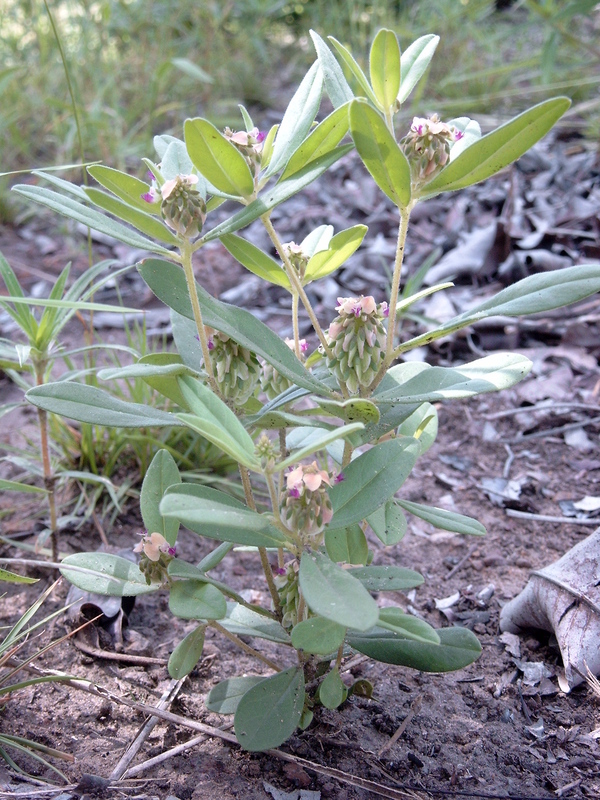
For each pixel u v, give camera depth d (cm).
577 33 75
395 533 19
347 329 18
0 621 25
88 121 54
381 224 51
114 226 18
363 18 80
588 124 59
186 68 59
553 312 40
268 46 86
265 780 19
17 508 30
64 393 18
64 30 71
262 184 18
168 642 24
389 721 21
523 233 45
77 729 21
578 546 23
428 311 42
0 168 57
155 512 19
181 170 19
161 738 21
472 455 34
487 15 81
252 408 21
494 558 28
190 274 18
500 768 20
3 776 19
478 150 17
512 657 24
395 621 16
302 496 16
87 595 25
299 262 21
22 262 51
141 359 19
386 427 19
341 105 17
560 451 33
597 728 21
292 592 19
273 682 19
